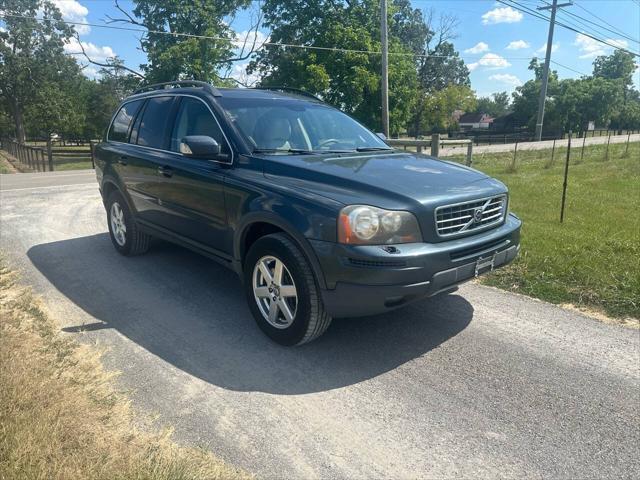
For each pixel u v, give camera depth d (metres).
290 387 3.33
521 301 4.83
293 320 3.69
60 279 5.35
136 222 5.70
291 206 3.57
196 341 3.97
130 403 3.09
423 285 3.34
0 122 67.81
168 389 3.28
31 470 2.23
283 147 4.37
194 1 34.62
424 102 60.00
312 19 34.38
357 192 3.49
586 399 3.20
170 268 5.72
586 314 4.52
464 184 3.84
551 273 5.34
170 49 33.09
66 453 2.42
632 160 20.61
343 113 5.38
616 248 6.22
